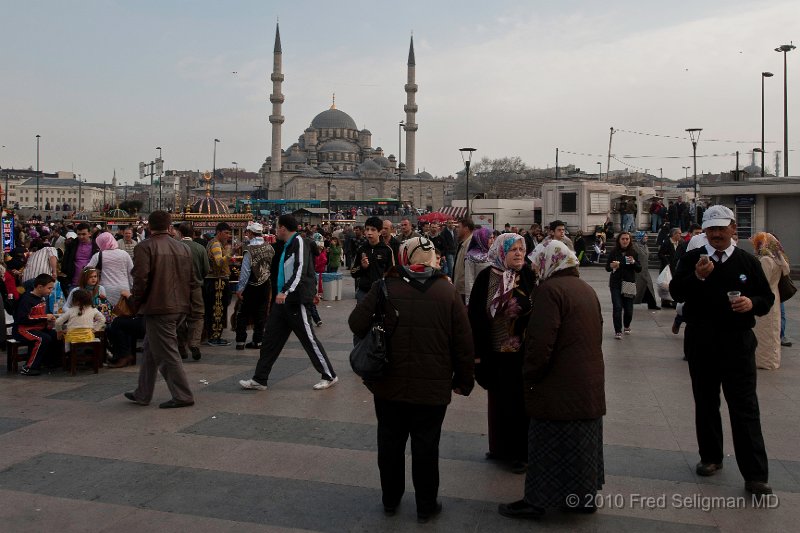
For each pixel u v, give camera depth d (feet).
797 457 18.44
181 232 32.45
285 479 17.08
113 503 15.57
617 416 22.44
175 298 23.34
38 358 29.14
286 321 25.99
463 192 361.71
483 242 25.50
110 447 19.39
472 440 20.17
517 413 17.49
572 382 14.44
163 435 20.52
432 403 14.69
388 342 14.87
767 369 29.50
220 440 20.06
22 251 47.78
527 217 132.46
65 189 523.29
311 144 476.95
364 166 431.43
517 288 17.65
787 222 76.43
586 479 14.53
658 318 46.03
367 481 17.02
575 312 14.56
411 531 14.29
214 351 34.83
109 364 31.40
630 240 37.45
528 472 15.02
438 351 14.80
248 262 34.06
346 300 57.93
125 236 47.57
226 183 597.52
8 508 15.30
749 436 15.92
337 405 23.97
